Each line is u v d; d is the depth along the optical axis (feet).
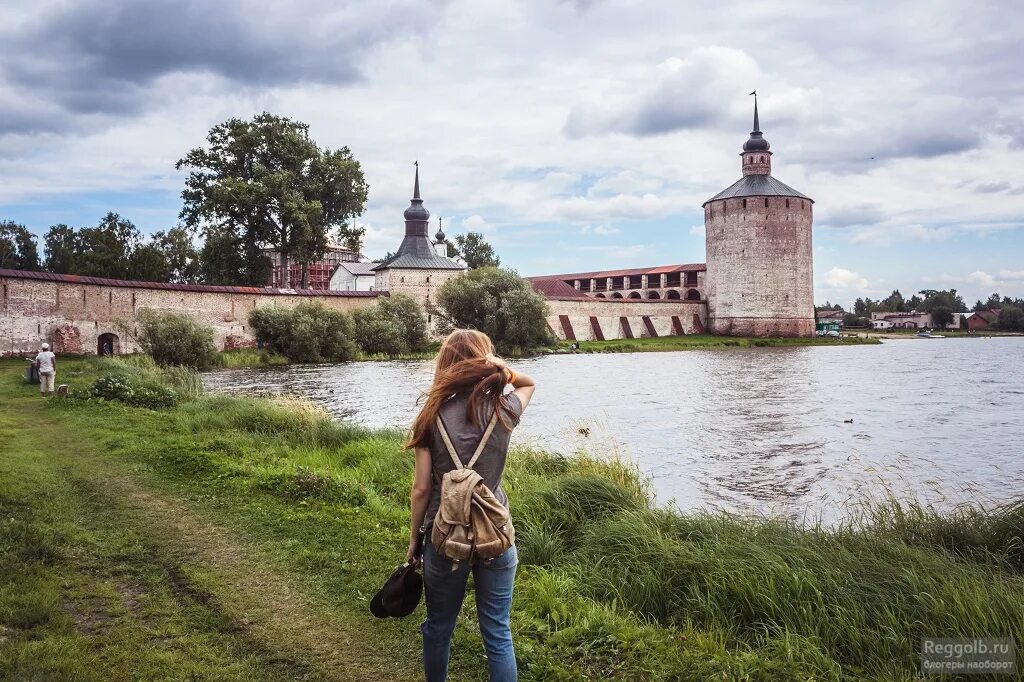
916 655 14.75
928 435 63.77
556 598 16.69
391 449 36.04
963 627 15.70
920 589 17.37
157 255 218.18
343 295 195.83
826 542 21.54
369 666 13.62
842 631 15.81
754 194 283.18
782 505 39.91
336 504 24.97
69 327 134.72
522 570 19.13
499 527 10.21
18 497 23.86
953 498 41.93
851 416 75.05
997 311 483.51
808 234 293.84
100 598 16.11
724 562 18.60
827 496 42.19
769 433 64.54
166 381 67.05
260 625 15.24
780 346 254.68
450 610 10.78
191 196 189.47
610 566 19.60
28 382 71.15
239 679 12.92
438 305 207.51
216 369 131.75
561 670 13.56
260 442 37.55
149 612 15.49
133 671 12.92
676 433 64.18
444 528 10.10
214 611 15.79
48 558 18.20
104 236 225.35
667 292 328.90
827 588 17.42
